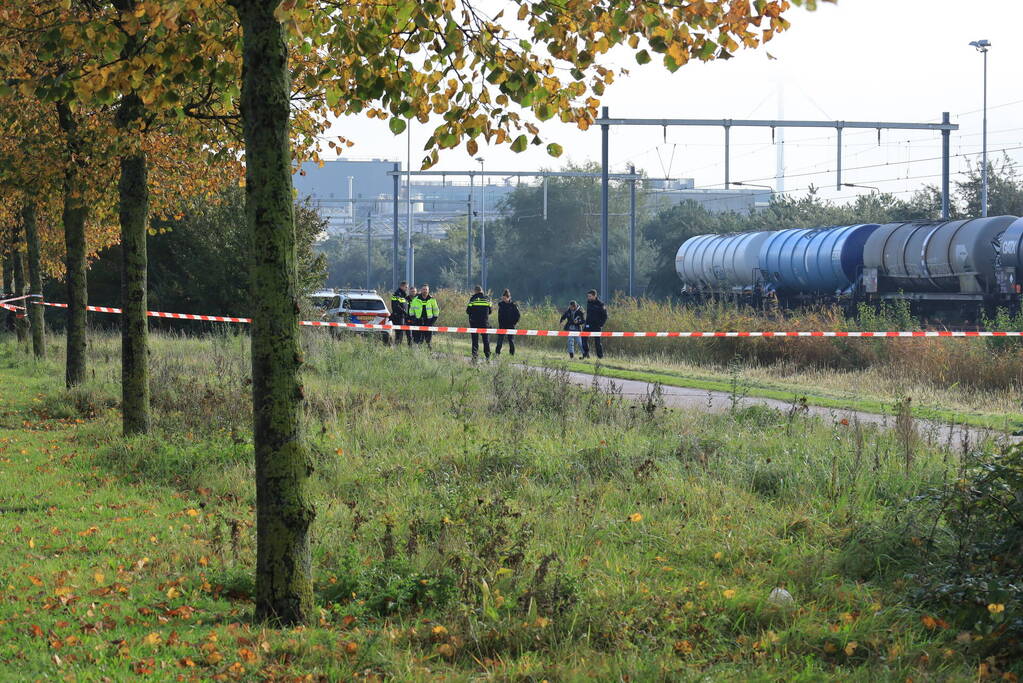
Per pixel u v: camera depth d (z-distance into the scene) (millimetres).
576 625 22281
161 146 47875
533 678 19797
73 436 48750
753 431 46531
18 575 26297
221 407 51781
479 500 30281
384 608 24141
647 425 48469
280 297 23250
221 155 46094
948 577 24859
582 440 44688
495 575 25094
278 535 23156
